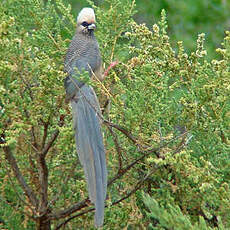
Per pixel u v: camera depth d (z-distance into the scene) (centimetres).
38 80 996
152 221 1051
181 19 1659
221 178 982
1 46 912
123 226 1028
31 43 1073
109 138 1096
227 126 1061
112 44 1119
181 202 1028
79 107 1021
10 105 917
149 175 1002
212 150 1035
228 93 1019
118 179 1048
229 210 960
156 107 984
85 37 1121
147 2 1666
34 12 1093
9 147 968
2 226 1016
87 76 954
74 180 1109
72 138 995
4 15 1000
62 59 1116
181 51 1089
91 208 1011
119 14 1093
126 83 1078
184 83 1083
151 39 1091
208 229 855
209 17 1659
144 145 995
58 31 1116
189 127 1043
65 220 1030
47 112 973
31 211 1005
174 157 977
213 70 1034
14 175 1012
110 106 1066
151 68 977
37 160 997
